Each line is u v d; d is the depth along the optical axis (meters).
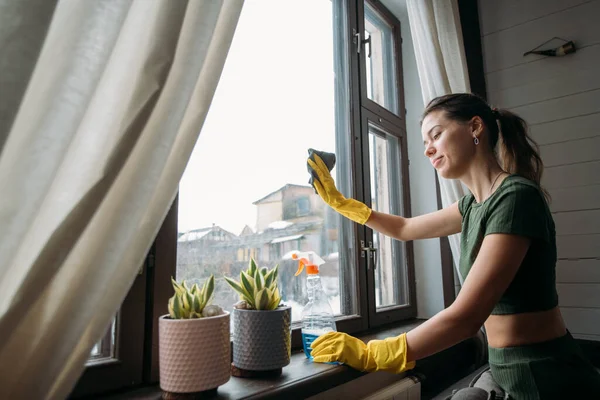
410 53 2.09
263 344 0.82
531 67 2.04
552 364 0.80
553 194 1.91
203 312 0.72
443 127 0.95
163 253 0.84
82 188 0.47
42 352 0.43
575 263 1.82
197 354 0.67
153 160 0.50
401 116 1.97
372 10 1.89
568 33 1.95
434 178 1.94
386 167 1.88
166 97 0.52
